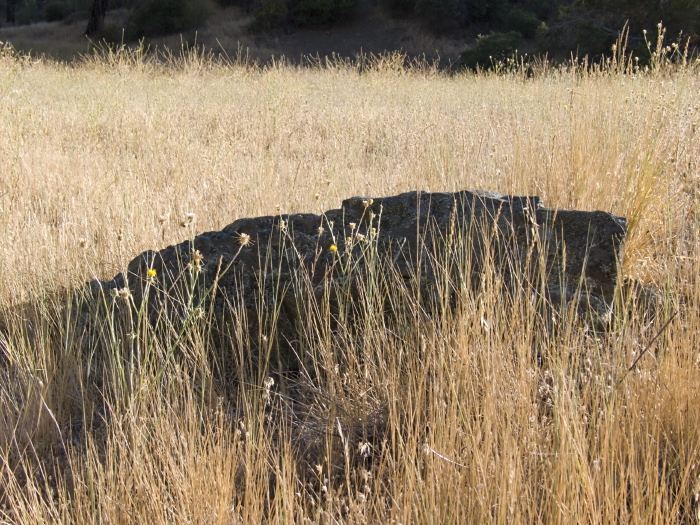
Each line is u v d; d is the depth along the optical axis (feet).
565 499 9.11
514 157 23.32
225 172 27.84
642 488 9.35
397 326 14.07
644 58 64.39
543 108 31.71
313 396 13.43
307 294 14.69
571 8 77.46
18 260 17.81
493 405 10.47
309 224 15.52
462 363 11.74
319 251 15.14
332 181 23.94
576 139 22.12
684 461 10.43
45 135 33.91
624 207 17.84
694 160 19.36
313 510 10.39
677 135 19.84
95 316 14.97
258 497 10.17
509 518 8.93
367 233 14.06
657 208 17.63
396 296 14.20
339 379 13.20
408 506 9.24
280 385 14.16
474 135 30.99
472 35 126.11
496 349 11.67
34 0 201.26
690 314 12.83
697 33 66.23
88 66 61.98
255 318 14.90
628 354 12.09
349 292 14.24
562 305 13.05
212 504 9.87
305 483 11.25
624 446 10.46
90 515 10.16
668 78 26.61
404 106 45.03
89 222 21.36
